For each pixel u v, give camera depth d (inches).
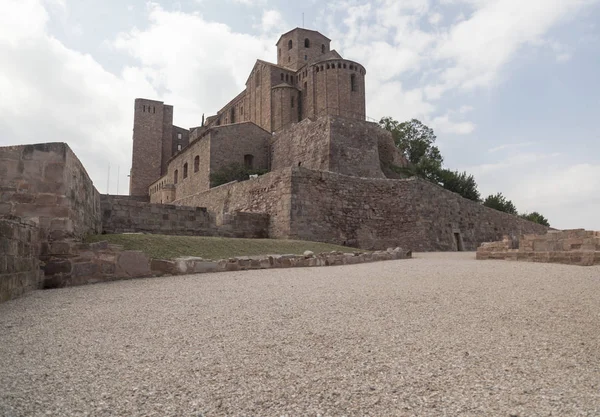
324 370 157.6
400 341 194.2
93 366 161.9
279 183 900.6
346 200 958.4
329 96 2353.6
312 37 2869.1
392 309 259.6
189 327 221.3
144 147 3523.6
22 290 329.1
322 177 922.7
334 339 196.9
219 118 3235.7
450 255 883.4
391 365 163.3
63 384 143.4
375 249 975.0
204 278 414.0
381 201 1024.9
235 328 218.1
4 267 293.1
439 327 218.8
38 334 208.5
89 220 559.5
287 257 530.3
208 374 153.4
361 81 2418.8
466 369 159.5
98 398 132.4
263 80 2632.9
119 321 235.8
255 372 155.4
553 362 167.5
